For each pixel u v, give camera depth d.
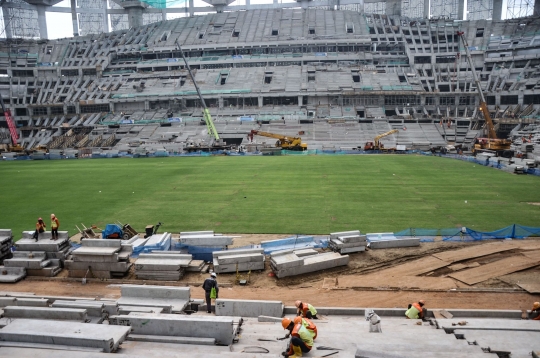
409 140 92.19
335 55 121.56
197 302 18.67
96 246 23.84
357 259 24.56
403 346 12.34
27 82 121.38
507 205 35.72
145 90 114.06
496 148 67.94
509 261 23.42
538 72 99.44
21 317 15.38
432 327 14.90
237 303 17.39
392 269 23.06
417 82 108.44
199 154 78.19
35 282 22.78
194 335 13.48
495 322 14.93
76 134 103.88
